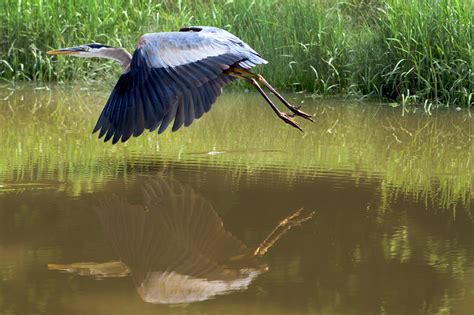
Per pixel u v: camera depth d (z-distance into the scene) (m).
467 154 13.01
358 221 9.29
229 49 6.63
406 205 9.96
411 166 12.05
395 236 8.80
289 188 10.56
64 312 6.62
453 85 18.11
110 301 6.91
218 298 7.04
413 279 7.56
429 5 19.16
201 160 12.09
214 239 8.56
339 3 21.97
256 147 13.11
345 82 19.84
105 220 9.09
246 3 21.38
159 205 9.70
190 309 6.78
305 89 20.00
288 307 6.86
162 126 6.94
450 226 9.20
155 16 22.52
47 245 8.26
